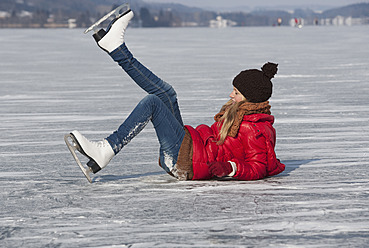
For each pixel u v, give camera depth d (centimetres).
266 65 563
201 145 558
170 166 558
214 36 8119
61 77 2089
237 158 563
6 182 577
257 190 527
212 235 396
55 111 1195
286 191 522
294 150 766
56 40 7062
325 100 1327
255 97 559
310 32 10025
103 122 1038
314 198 495
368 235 393
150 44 5309
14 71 2391
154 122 549
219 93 1505
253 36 7838
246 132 555
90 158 534
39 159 711
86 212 457
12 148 792
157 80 556
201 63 2780
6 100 1403
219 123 573
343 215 441
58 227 418
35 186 557
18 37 8638
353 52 3600
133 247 374
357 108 1183
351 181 567
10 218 443
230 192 519
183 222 426
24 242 387
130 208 468
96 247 375
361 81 1794
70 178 597
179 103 1299
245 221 427
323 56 3231
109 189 539
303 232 400
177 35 9106
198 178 565
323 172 616
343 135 874
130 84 1808
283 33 9562
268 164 566
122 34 538
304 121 1022
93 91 1608
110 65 2748
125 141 542
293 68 2386
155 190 532
